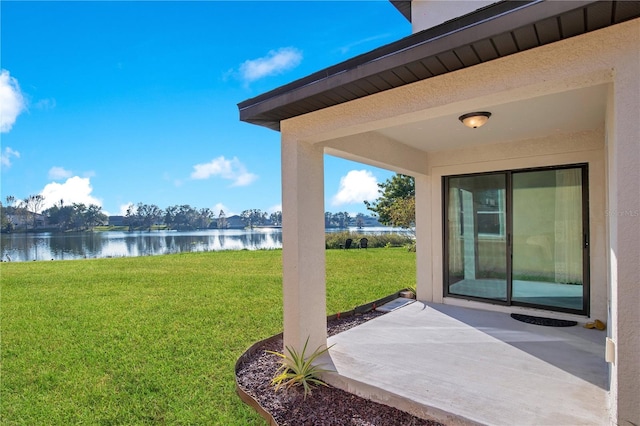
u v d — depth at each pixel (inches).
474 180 274.1
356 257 684.1
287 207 170.2
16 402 150.6
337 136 159.9
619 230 93.8
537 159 239.5
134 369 181.6
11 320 277.4
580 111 177.5
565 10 83.4
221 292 377.4
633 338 93.0
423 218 295.6
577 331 211.2
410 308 271.6
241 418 134.8
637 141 90.9
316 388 153.5
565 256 238.8
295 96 142.6
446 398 131.8
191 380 167.8
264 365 182.7
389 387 141.0
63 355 202.7
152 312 297.0
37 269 586.2
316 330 175.9
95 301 341.7
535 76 103.7
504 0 89.6
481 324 227.9
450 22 99.1
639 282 91.7
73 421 135.9
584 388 138.6
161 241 1448.1
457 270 283.6
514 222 257.6
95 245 1295.5
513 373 153.3
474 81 114.2
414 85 127.2
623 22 91.4
